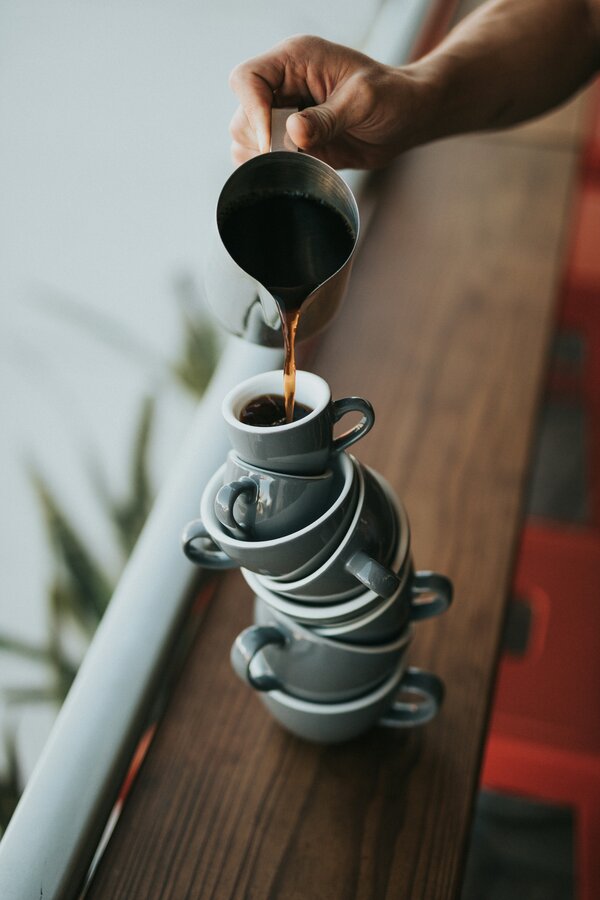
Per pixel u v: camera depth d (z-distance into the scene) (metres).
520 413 1.17
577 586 1.40
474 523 1.05
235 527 0.69
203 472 0.99
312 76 0.85
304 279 0.74
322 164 0.74
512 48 1.03
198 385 3.15
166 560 0.93
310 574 0.72
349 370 1.23
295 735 0.88
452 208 1.56
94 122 4.50
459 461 1.11
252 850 0.82
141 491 2.84
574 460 2.34
